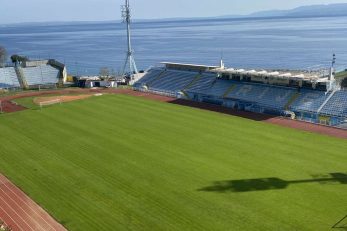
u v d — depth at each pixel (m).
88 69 185.12
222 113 75.50
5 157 55.06
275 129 63.94
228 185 43.44
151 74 109.06
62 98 92.81
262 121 69.06
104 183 45.31
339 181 43.44
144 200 40.88
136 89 101.94
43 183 46.16
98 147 57.44
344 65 169.25
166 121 70.38
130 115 75.25
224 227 35.22
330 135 60.25
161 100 88.50
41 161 52.94
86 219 37.78
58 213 39.19
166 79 102.75
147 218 37.41
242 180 44.59
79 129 66.75
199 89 91.94
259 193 41.25
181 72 102.31
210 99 85.06
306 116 70.69
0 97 96.75
